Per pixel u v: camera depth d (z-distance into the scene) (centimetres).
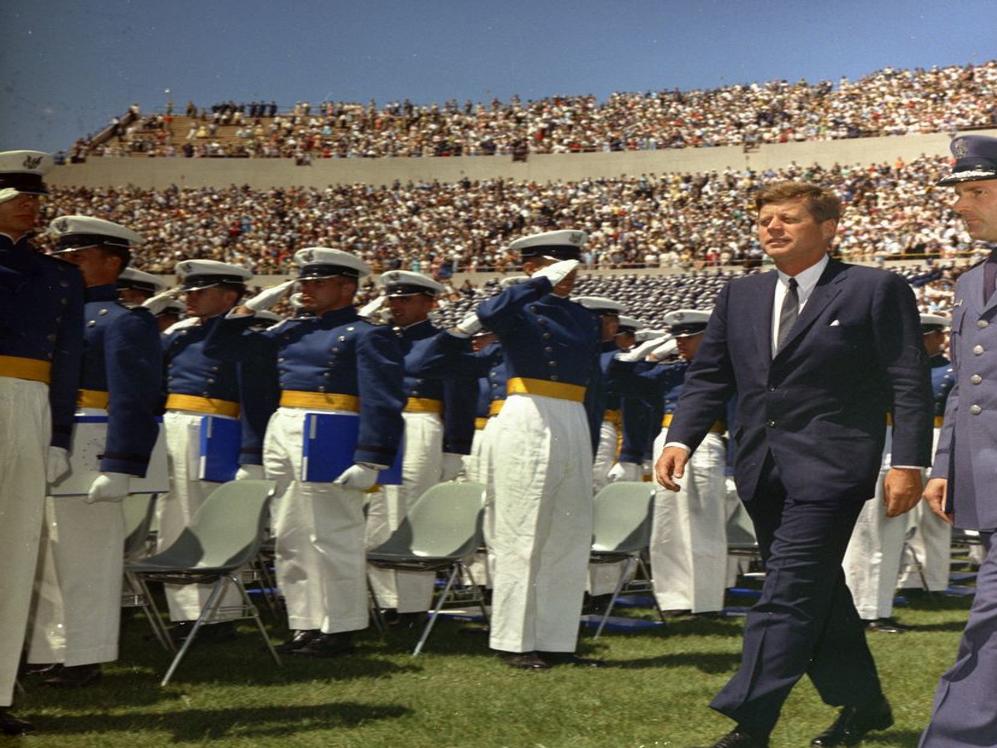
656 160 4553
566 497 600
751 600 912
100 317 523
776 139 4491
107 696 502
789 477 390
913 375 386
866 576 741
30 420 432
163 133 4406
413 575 741
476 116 4859
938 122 4338
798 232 398
